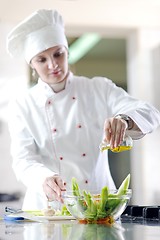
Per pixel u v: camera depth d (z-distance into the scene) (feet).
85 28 15.35
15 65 14.71
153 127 6.60
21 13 14.52
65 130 7.59
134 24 15.43
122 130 5.65
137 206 5.98
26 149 7.41
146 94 15.30
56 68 7.11
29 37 7.34
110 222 5.16
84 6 15.01
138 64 15.49
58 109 7.68
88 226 4.74
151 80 14.99
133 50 15.80
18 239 3.78
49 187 5.84
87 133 7.59
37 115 7.66
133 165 15.84
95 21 15.11
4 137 14.43
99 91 7.83
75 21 14.96
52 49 7.14
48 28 7.29
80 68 24.11
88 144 7.58
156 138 14.52
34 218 5.51
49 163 7.59
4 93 14.60
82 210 5.08
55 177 5.94
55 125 7.60
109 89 7.82
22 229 4.58
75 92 7.80
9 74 14.66
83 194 5.07
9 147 14.43
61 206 6.11
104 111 7.68
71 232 4.21
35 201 7.22
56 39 7.20
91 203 5.05
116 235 3.93
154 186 14.83
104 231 4.25
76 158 7.53
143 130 6.25
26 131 7.66
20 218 5.60
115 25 15.31
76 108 7.68
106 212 5.07
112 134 5.64
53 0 14.71
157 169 14.61
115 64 24.22
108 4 15.12
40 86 7.74
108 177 7.75
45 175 6.22
